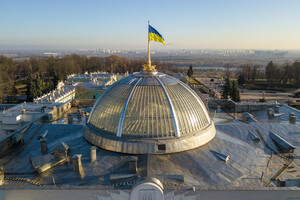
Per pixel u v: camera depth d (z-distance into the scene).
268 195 21.22
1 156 30.47
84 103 69.25
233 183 24.22
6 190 21.48
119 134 28.36
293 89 148.50
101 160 27.09
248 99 121.12
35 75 174.12
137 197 20.33
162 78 33.19
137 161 26.27
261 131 36.94
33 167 27.25
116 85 33.19
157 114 28.61
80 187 21.31
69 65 186.00
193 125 29.95
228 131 37.03
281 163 28.78
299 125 38.81
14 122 62.78
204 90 146.25
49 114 50.19
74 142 31.94
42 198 21.58
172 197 20.59
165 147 27.25
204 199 21.19
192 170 25.47
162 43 34.53
